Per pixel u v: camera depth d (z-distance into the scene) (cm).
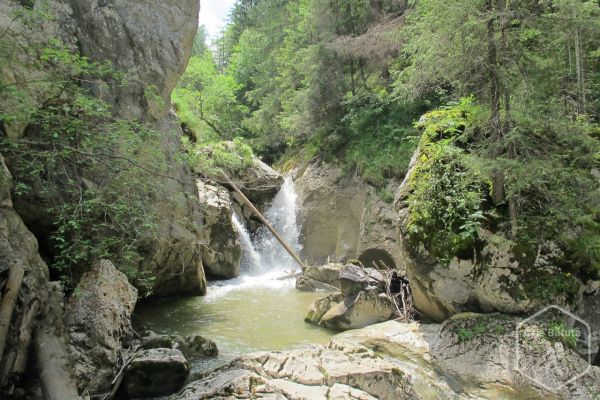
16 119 574
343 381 556
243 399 503
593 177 716
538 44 710
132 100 891
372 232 1325
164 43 941
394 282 919
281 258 1527
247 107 2409
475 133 797
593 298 688
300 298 1091
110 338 570
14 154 595
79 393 495
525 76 664
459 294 732
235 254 1316
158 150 736
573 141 700
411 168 881
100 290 604
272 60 2242
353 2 1628
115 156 623
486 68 680
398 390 564
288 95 1961
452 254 730
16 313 457
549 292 656
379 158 1427
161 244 947
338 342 669
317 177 1595
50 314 505
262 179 1554
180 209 1003
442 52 694
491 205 745
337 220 1484
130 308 636
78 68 646
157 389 570
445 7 660
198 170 1254
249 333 827
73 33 817
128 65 884
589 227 705
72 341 544
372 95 1534
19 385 455
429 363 637
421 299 795
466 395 564
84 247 659
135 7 900
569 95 840
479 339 641
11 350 441
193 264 1073
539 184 696
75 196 704
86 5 837
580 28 666
